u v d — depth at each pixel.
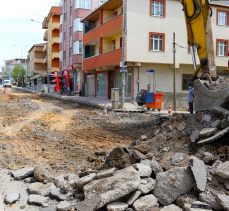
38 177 8.60
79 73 51.16
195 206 6.08
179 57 33.44
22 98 40.81
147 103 26.05
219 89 9.52
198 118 9.09
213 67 11.20
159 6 32.84
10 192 8.05
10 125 19.00
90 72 44.72
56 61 72.12
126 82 34.09
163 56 32.97
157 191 6.70
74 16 52.12
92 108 28.89
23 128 17.98
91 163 10.86
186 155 7.89
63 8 61.59
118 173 7.21
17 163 10.81
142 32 32.19
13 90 68.31
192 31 11.53
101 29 38.50
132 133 17.14
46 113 25.36
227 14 36.34
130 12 31.78
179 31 33.41
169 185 6.65
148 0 32.31
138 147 8.87
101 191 6.82
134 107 27.30
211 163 7.48
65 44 60.12
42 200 7.36
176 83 34.09
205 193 6.36
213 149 7.93
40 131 17.22
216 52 35.91
